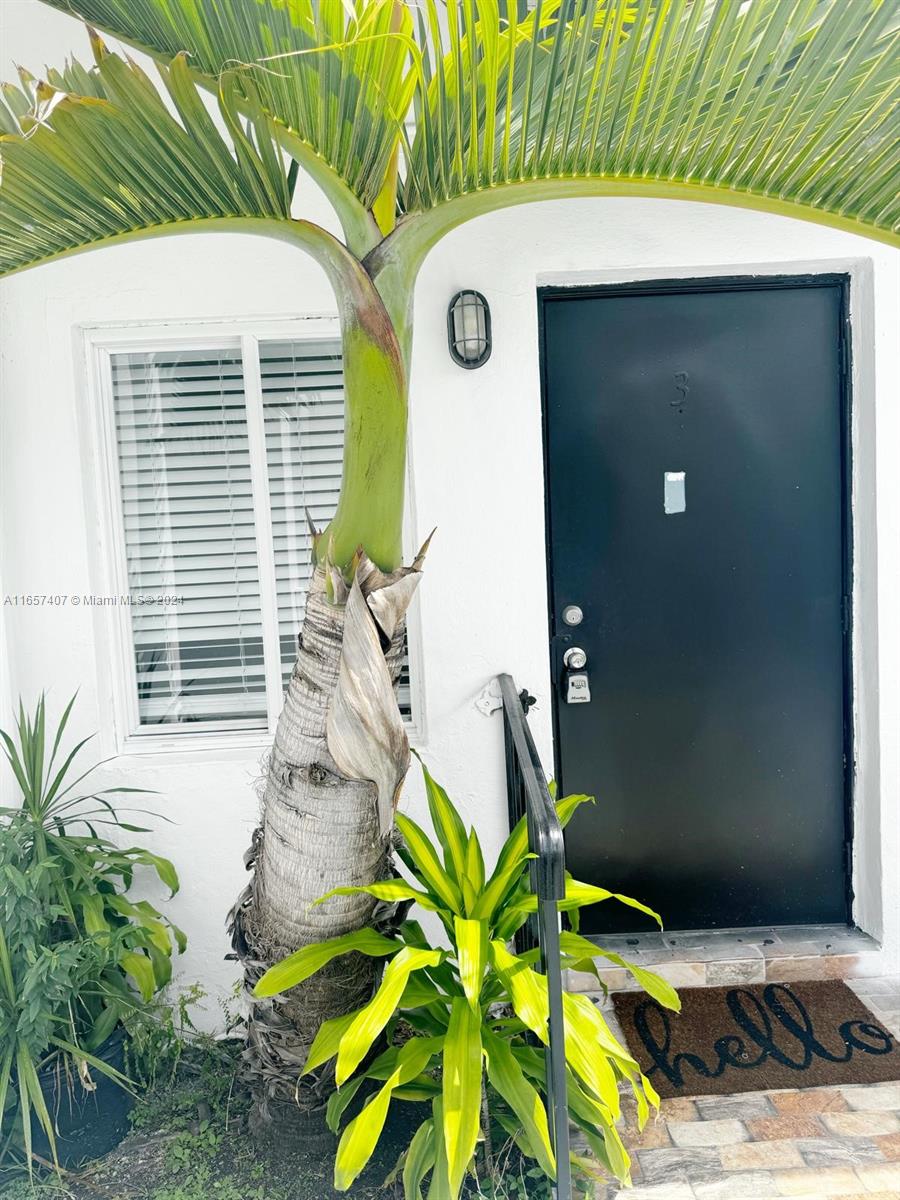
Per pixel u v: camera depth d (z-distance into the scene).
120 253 2.38
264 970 1.79
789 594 2.68
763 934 2.69
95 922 2.04
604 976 2.53
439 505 2.45
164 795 2.47
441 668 2.48
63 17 2.30
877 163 1.27
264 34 1.31
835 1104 2.04
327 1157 1.90
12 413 2.40
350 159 1.49
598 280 2.51
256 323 2.47
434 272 2.38
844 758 2.71
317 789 1.66
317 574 1.66
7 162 1.34
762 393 2.62
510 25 1.23
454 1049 1.50
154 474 2.58
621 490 2.64
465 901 1.81
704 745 2.71
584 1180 1.82
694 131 1.32
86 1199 1.87
